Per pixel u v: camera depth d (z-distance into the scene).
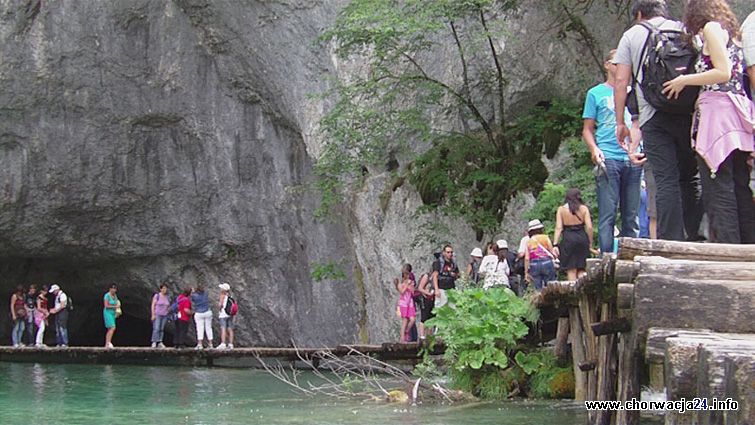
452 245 19.56
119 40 25.92
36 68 25.80
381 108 19.80
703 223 13.29
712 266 4.55
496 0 18.38
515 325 9.88
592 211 15.53
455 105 19.53
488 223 18.67
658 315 4.38
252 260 26.77
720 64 5.89
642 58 6.43
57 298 24.23
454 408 9.02
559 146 18.33
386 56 19.36
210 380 14.65
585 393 9.02
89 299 31.56
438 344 11.23
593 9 18.33
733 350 2.99
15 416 9.28
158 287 28.78
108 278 29.61
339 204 22.83
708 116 6.00
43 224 27.55
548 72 18.83
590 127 8.57
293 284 25.55
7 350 20.27
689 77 6.02
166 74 26.14
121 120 26.56
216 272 27.59
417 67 19.28
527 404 9.18
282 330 26.08
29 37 25.64
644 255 5.21
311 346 24.59
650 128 6.41
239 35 24.89
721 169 5.96
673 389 3.36
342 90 19.45
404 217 20.48
